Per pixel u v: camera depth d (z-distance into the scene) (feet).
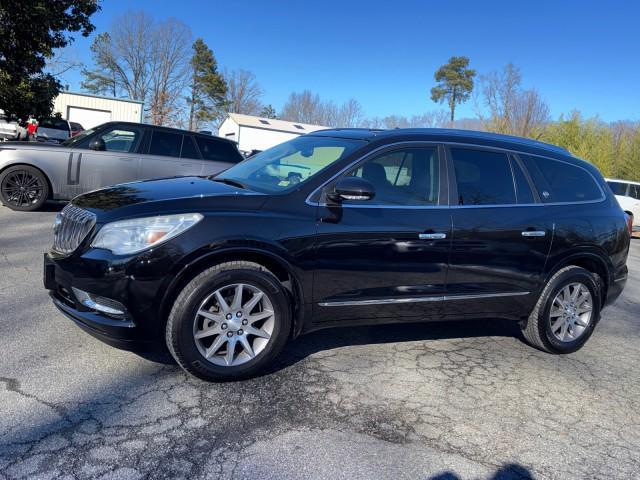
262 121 169.78
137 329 10.30
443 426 10.28
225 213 10.84
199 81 208.64
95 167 29.84
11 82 41.70
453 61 220.23
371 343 14.34
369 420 10.23
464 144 13.85
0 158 28.60
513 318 14.48
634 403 12.19
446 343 14.93
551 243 14.20
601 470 9.31
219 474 8.20
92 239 10.56
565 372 13.69
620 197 59.00
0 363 11.06
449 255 12.88
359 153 12.52
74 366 11.25
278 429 9.61
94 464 8.13
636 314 20.59
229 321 10.99
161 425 9.41
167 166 31.32
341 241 11.70
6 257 19.51
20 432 8.77
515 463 9.27
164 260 10.18
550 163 15.11
